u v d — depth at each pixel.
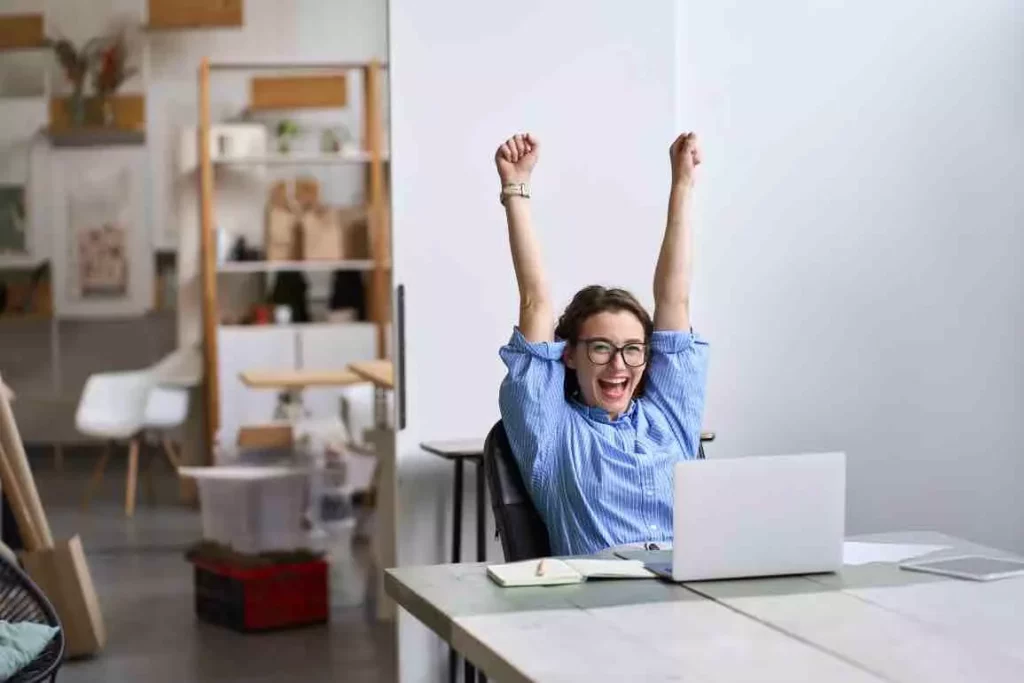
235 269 9.57
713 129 4.56
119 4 10.59
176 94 10.66
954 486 4.79
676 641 2.23
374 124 9.59
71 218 10.84
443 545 4.35
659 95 4.42
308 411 9.27
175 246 10.87
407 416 4.32
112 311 10.90
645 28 4.41
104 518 8.76
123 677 5.18
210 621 6.04
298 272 9.99
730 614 2.40
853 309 4.68
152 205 10.84
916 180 4.69
